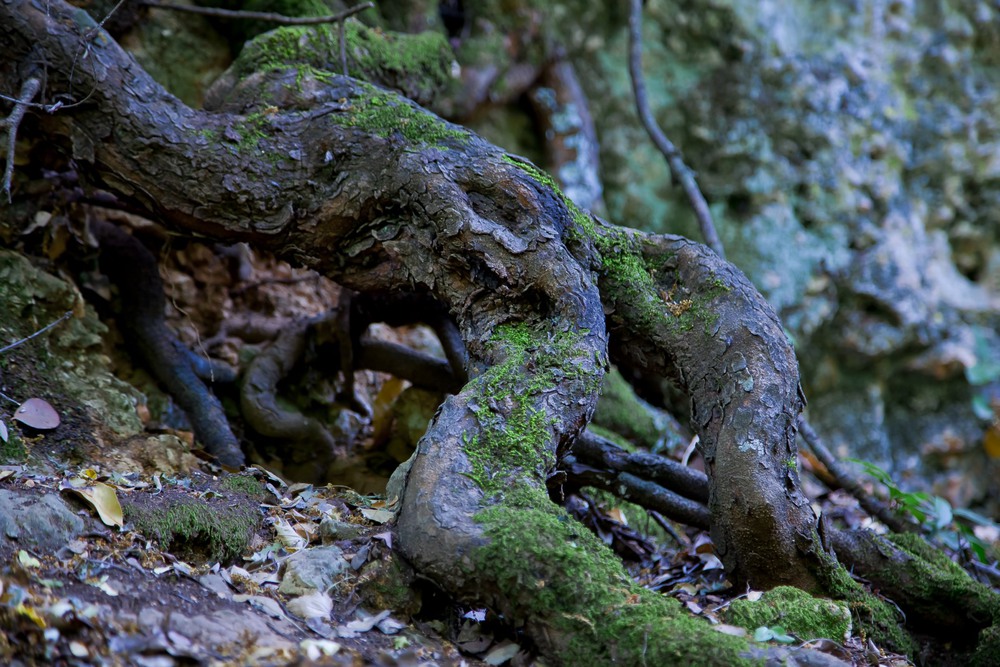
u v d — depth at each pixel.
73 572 2.18
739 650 2.02
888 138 6.02
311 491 3.08
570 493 3.49
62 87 3.04
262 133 3.12
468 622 2.40
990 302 6.21
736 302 2.97
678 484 3.36
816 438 3.77
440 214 2.89
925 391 6.25
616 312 3.09
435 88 4.24
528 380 2.67
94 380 3.34
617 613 2.11
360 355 4.00
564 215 2.99
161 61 4.14
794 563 2.69
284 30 3.54
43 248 3.50
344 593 2.36
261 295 4.57
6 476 2.59
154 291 3.85
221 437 3.61
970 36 6.18
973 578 3.38
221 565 2.51
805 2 6.00
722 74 5.79
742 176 5.73
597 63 5.73
